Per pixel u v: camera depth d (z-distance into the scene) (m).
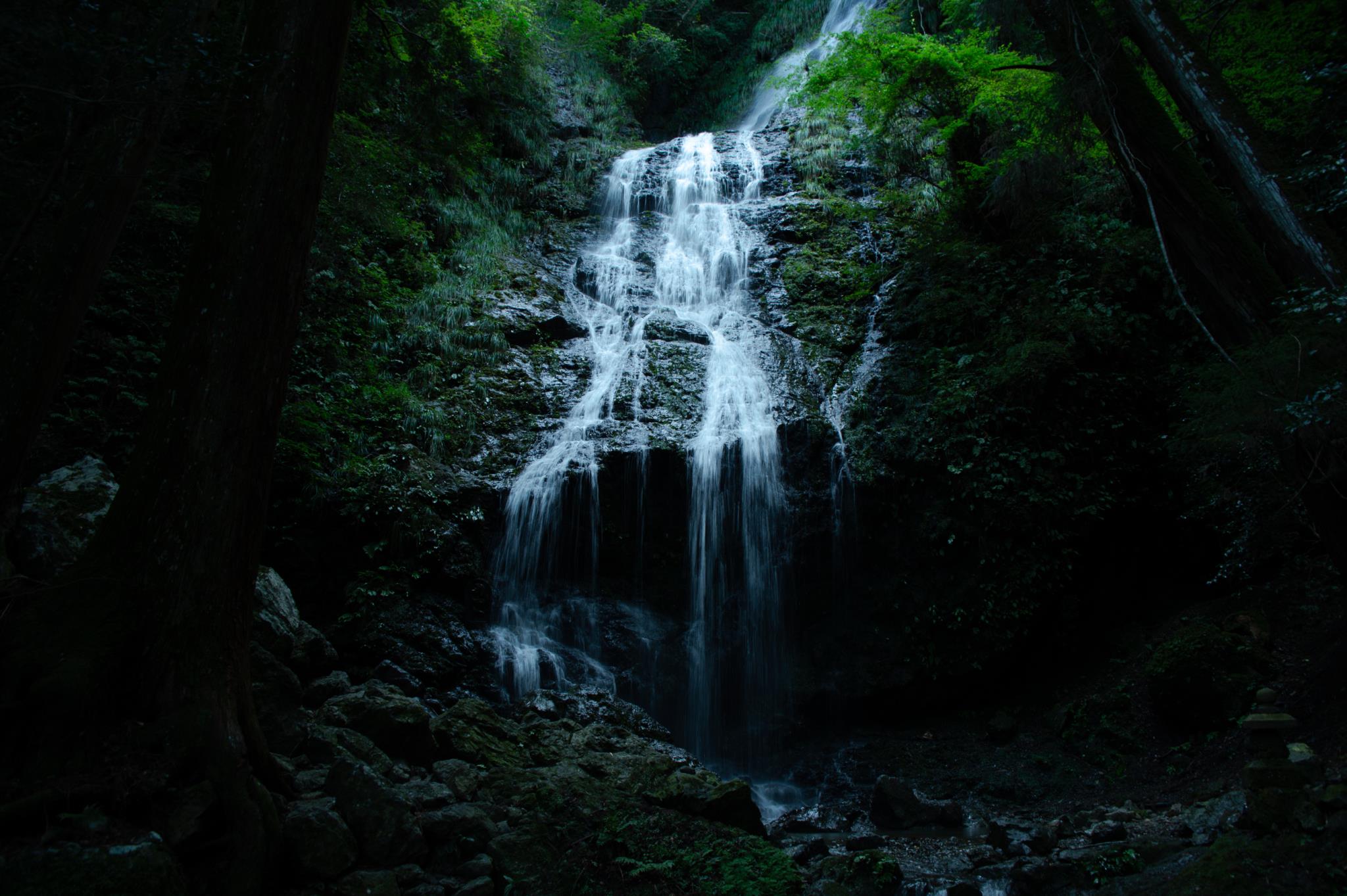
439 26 11.08
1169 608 10.67
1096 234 12.77
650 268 14.98
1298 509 8.11
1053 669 10.51
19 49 4.81
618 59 22.33
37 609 4.78
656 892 5.23
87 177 5.56
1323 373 6.00
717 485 10.63
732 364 12.45
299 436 9.46
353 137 11.85
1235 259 7.53
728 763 9.91
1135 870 5.81
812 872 6.10
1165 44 7.74
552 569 10.12
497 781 5.93
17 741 4.36
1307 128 9.37
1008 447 10.70
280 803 4.82
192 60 5.18
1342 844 4.82
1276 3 9.52
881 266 14.15
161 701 4.63
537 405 11.63
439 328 12.30
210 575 4.89
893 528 10.77
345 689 6.55
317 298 11.34
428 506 9.64
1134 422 11.09
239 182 5.22
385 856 4.82
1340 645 7.89
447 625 8.93
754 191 16.81
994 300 12.36
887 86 13.47
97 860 3.81
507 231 15.20
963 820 7.75
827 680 10.28
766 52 24.78
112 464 7.93
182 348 5.11
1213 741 8.20
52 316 5.37
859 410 11.61
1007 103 12.09
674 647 10.12
